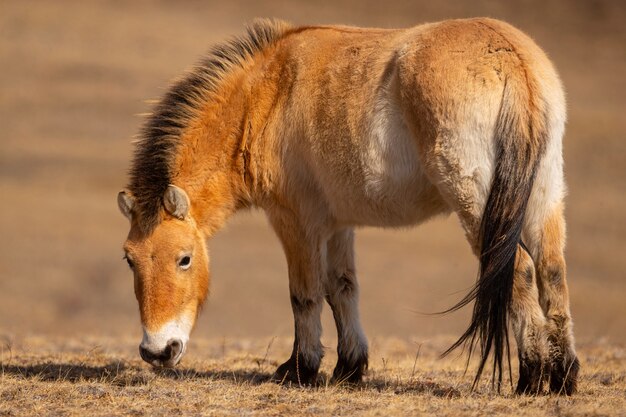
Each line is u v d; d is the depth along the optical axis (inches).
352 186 1183.6
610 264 4003.4
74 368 1395.2
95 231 4320.9
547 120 1066.1
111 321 3344.0
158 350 1173.7
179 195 1202.0
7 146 5526.6
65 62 7204.7
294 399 1136.2
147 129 1301.7
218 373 1379.2
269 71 1282.0
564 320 1065.5
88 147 5615.2
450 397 1127.6
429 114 1078.4
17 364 1432.1
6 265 3853.3
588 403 1051.9
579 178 5078.7
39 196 4761.3
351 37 1237.1
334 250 1302.9
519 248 1063.6
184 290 1209.4
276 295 3663.9
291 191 1254.9
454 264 4116.6
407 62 1111.0
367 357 1299.2
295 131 1234.0
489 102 1056.8
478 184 1061.8
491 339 1039.6
